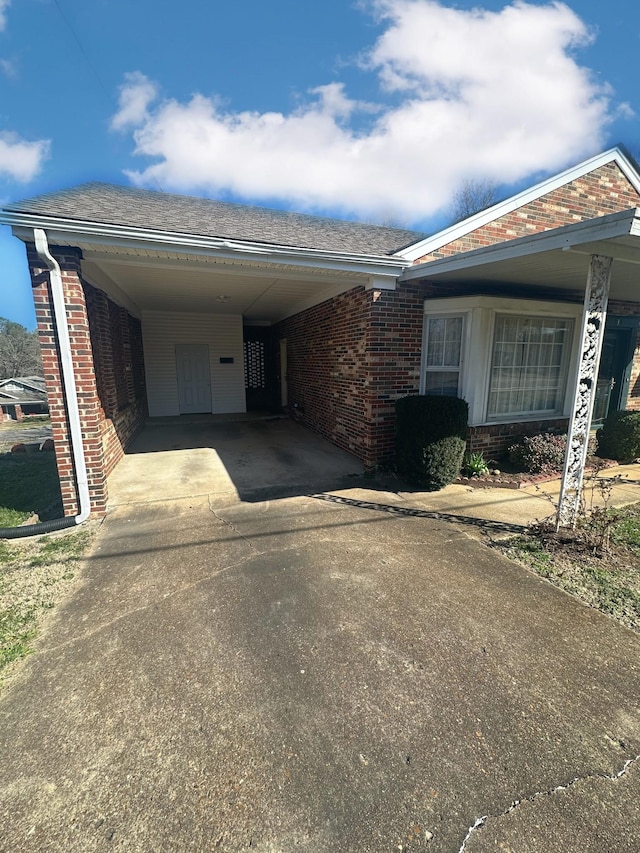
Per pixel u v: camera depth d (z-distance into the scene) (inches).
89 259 186.2
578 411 151.6
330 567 137.9
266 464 270.5
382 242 269.4
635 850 56.6
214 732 76.3
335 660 94.5
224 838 58.9
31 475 261.6
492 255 170.9
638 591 122.2
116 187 288.5
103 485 186.5
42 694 85.2
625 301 307.7
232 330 486.9
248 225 233.9
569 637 102.0
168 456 293.9
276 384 536.4
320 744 73.6
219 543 157.3
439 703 82.4
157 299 359.6
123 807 63.2
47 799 64.5
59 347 174.1
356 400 268.4
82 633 104.7
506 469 246.8
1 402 581.6
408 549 150.7
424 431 214.7
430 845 57.4
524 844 57.4
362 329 249.0
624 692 85.0
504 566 137.7
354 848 57.2
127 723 78.3
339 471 253.4
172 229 176.9
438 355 251.3
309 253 202.4
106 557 146.7
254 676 89.9
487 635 102.8
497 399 253.1
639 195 303.0
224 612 113.2
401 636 102.6
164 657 96.0
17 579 131.9
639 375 326.6
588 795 64.1
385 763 69.9
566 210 278.4
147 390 469.7
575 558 141.9
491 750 72.1
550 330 262.2
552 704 82.0
